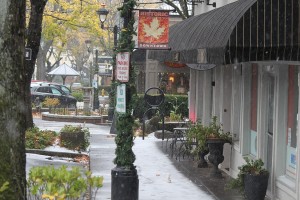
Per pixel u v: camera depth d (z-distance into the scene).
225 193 12.53
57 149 17.73
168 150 19.41
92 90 39.00
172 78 33.44
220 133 15.25
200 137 15.49
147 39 12.26
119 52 11.34
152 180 14.03
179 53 14.52
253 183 10.90
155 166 16.09
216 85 16.66
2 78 6.19
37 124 30.27
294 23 9.59
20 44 6.34
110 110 31.94
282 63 10.95
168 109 31.11
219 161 14.37
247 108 14.00
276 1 9.63
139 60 32.50
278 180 11.59
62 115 32.75
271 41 9.66
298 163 10.29
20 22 6.33
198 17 15.49
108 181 13.44
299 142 10.26
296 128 11.13
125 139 11.20
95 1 42.25
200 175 14.75
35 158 16.27
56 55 79.38
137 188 11.23
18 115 6.32
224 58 9.78
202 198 12.09
